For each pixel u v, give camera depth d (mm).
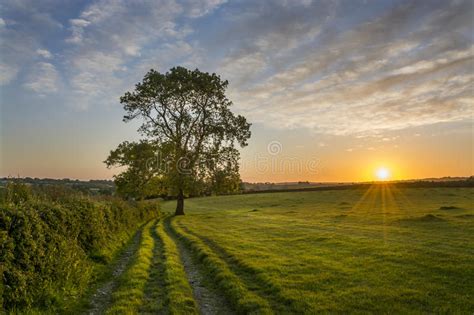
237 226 34344
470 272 13344
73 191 19078
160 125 55000
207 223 38688
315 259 16609
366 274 13586
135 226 34094
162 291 11734
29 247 9844
